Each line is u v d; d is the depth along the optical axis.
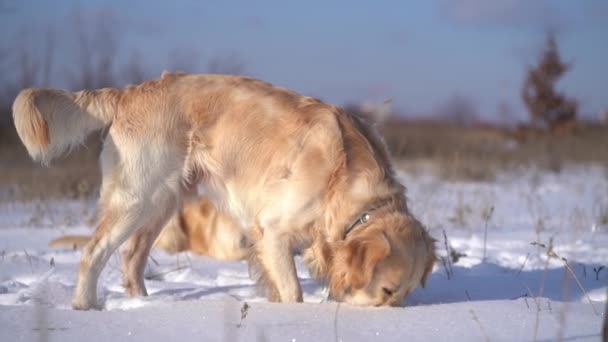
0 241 6.74
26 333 3.20
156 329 3.26
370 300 3.96
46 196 9.75
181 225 6.44
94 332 3.22
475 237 7.10
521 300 3.98
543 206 9.70
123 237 4.39
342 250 4.00
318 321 3.44
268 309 3.70
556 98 23.16
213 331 3.22
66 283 4.90
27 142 4.40
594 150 18.52
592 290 4.57
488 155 16.97
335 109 4.41
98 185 10.30
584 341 3.04
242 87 4.54
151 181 4.41
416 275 4.03
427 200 9.03
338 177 4.12
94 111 4.51
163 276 5.34
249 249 4.48
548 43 23.50
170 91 4.53
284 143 4.25
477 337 3.12
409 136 19.38
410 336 3.16
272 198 4.20
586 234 7.27
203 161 4.50
